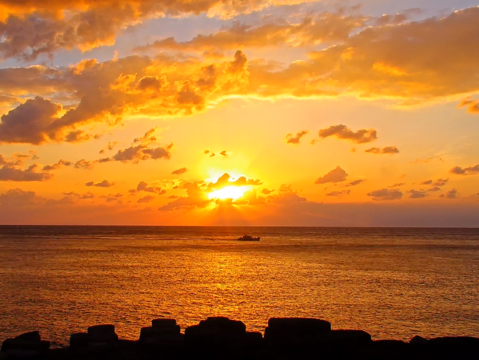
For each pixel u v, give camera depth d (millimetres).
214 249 121062
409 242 173375
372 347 15336
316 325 15914
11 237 189625
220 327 16281
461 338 15516
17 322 32312
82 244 137500
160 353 15109
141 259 86000
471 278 59469
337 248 128500
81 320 33344
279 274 63156
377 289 49344
